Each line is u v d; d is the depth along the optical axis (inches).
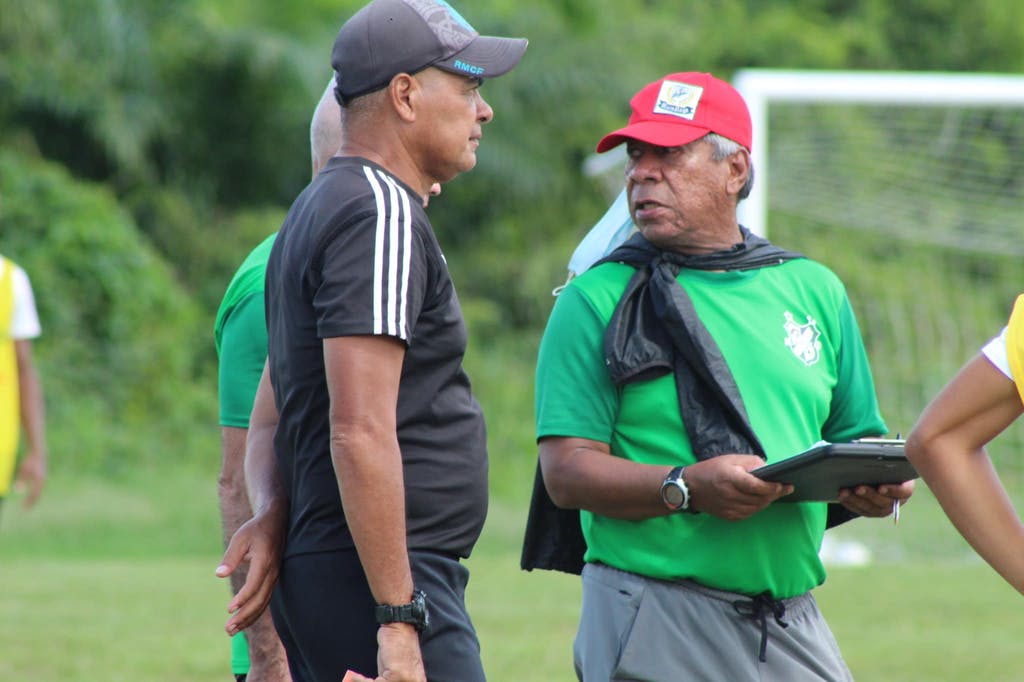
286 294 405.1
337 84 419.2
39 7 2576.3
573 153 2994.6
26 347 991.6
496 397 2391.7
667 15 3294.8
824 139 2090.3
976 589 1203.2
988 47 3363.7
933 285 2213.3
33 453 1005.8
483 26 2920.8
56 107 2576.3
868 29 3339.1
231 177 2891.2
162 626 1007.6
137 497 1814.7
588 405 481.4
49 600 1114.1
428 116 412.5
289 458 412.5
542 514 518.0
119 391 2181.3
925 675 850.1
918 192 2112.5
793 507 483.5
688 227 489.7
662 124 488.7
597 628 484.7
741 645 475.8
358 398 379.2
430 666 406.9
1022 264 2257.6
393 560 383.6
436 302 405.4
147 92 2699.3
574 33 3097.9
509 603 1118.4
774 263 501.4
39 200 2309.3
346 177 399.9
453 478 413.4
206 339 2415.1
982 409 356.2
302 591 405.4
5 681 815.7
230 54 2753.4
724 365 471.8
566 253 2805.1
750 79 1557.6
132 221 2635.3
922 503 1795.0
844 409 507.5
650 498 459.5
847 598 1149.7
